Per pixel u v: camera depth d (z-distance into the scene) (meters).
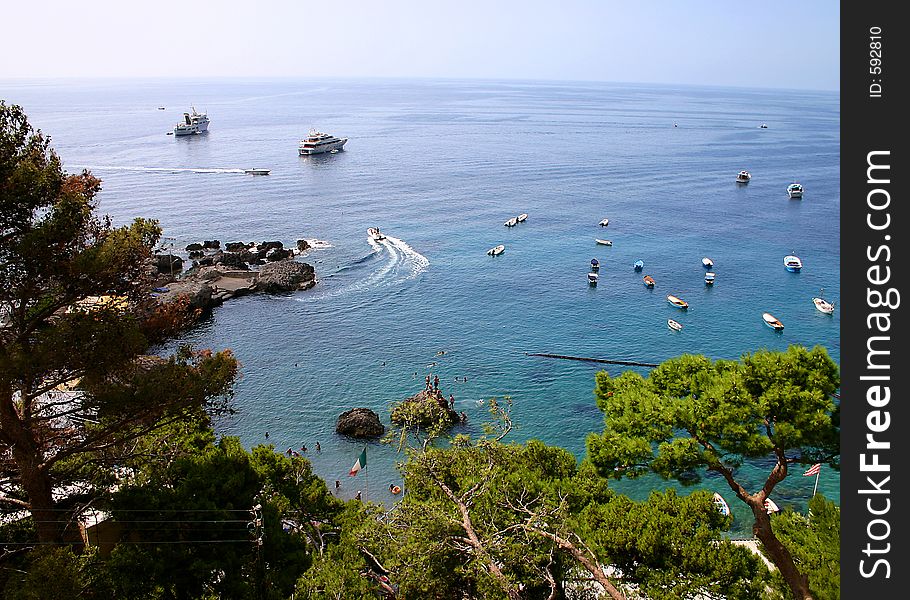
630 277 101.75
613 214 142.00
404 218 136.62
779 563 21.31
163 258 96.50
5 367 20.80
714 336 80.56
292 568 26.36
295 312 86.19
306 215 137.25
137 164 195.25
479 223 133.75
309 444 57.66
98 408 24.20
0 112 23.06
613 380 26.22
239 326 81.19
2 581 23.09
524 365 72.56
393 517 23.95
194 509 24.66
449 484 27.11
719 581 21.83
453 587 22.23
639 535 22.92
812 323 84.31
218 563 24.50
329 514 32.44
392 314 86.44
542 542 22.52
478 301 91.50
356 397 65.31
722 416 21.22
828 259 109.62
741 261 109.00
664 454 22.06
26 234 22.09
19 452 23.05
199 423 32.31
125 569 22.78
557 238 123.19
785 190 169.12
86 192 25.44
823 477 51.72
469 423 60.69
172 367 24.80
